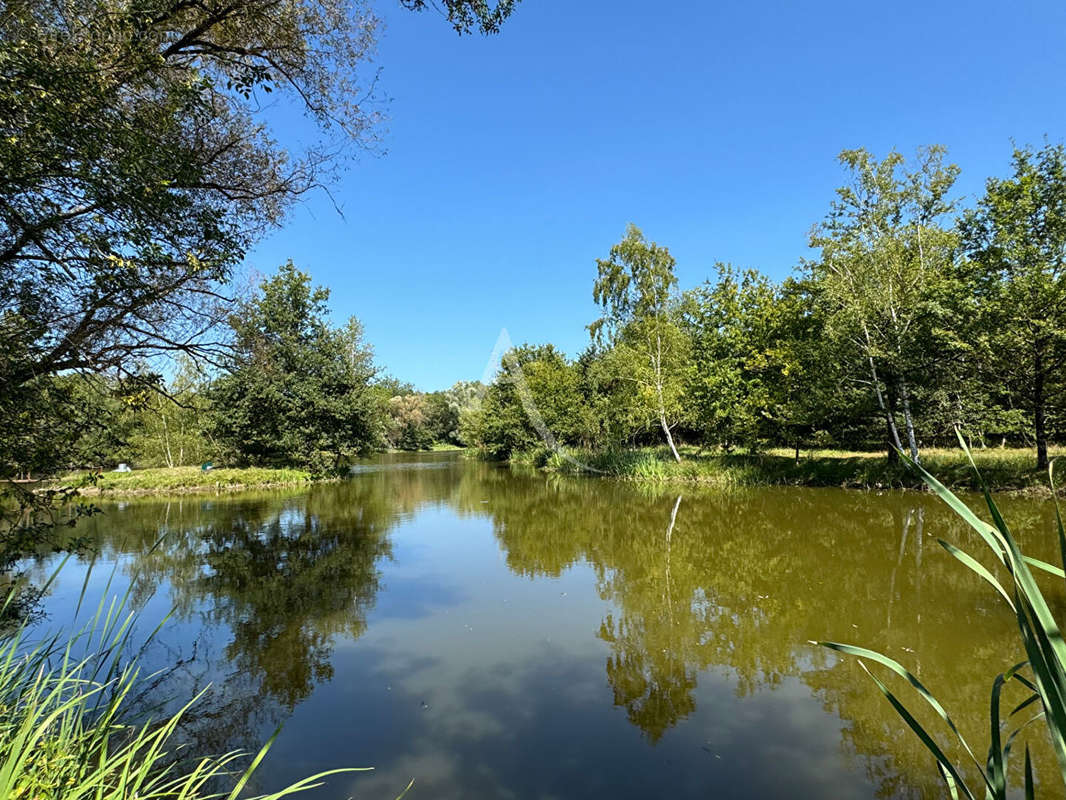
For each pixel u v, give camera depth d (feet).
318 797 12.01
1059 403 47.60
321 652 20.07
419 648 20.44
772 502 51.55
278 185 19.54
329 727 14.99
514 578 29.84
